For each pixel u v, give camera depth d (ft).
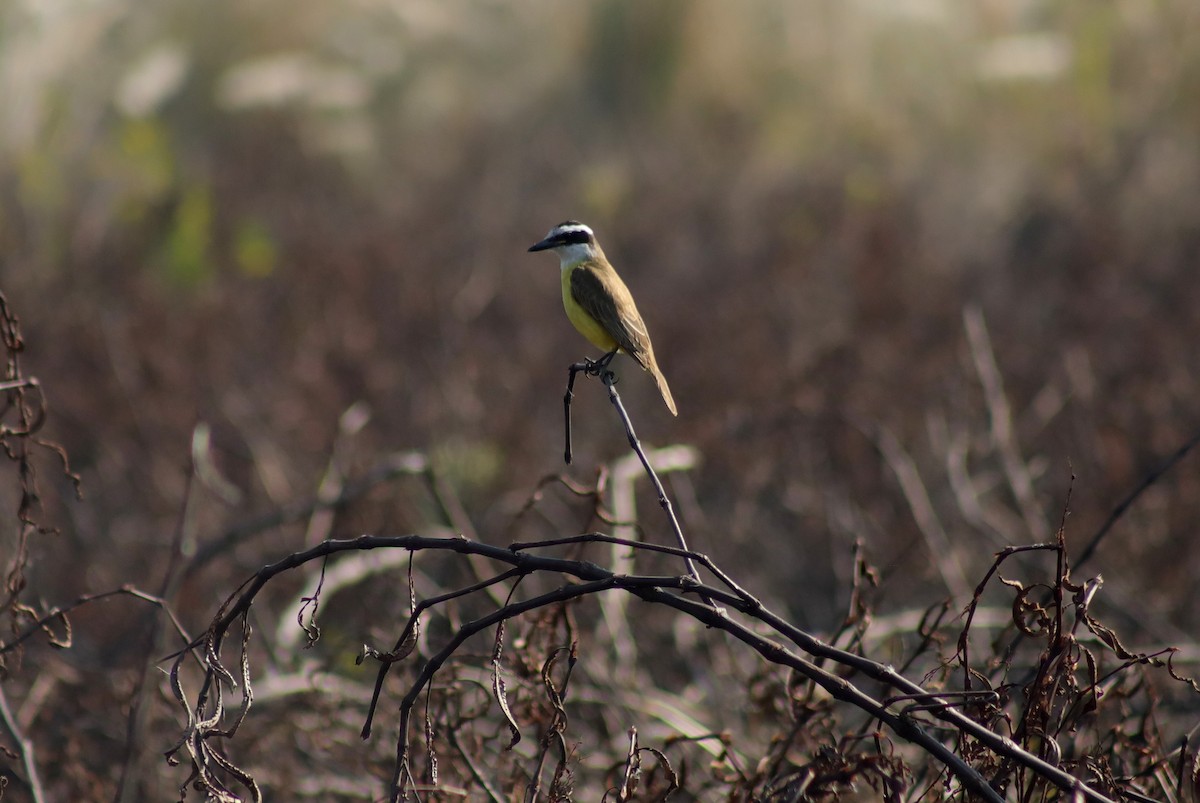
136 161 64.90
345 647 30.37
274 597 35.22
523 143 76.89
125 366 46.11
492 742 25.05
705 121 78.13
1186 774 19.89
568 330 52.08
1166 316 49.73
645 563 34.88
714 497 41.09
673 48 81.25
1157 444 40.14
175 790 25.88
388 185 72.02
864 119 75.92
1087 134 66.90
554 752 25.09
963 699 19.89
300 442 43.27
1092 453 40.55
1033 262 58.08
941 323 49.16
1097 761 18.75
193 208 60.80
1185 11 69.87
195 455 34.27
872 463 39.99
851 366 45.80
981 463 41.50
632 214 63.52
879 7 80.02
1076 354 45.78
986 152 71.46
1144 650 31.68
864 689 28.71
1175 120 67.41
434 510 38.14
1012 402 44.60
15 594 20.99
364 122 75.56
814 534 39.14
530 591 35.65
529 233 62.39
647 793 20.67
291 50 80.64
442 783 22.06
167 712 27.02
